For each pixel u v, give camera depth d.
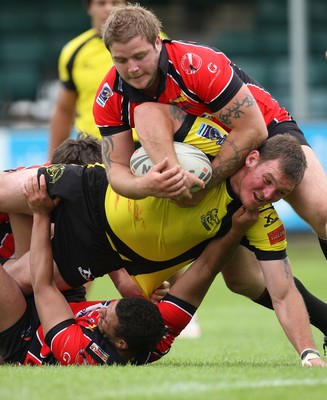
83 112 30.75
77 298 20.80
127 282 22.02
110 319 18.06
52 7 78.12
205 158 18.11
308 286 44.81
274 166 17.53
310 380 15.42
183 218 18.69
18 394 14.11
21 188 20.33
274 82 74.69
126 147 18.78
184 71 17.84
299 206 19.70
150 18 17.44
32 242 19.33
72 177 19.70
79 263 20.00
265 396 13.85
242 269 21.16
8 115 69.69
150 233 19.05
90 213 19.58
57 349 18.47
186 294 19.09
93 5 29.97
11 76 75.06
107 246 19.72
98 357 18.30
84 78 30.47
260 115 18.14
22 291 19.73
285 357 22.16
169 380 15.35
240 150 17.95
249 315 37.44
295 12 59.94
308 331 18.45
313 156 20.44
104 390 14.38
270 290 18.77
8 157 56.06
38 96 73.06
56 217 19.88
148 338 18.08
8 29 77.44
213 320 35.62
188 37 80.88
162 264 19.83
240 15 81.06
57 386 14.80
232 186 18.42
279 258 18.72
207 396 13.78
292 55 62.09
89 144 21.66
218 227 18.80
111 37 17.28
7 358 19.44
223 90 17.80
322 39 74.88
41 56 76.31
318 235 20.36
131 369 16.95
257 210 18.14
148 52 17.31
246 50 76.56
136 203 18.95
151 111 18.03
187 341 28.08
